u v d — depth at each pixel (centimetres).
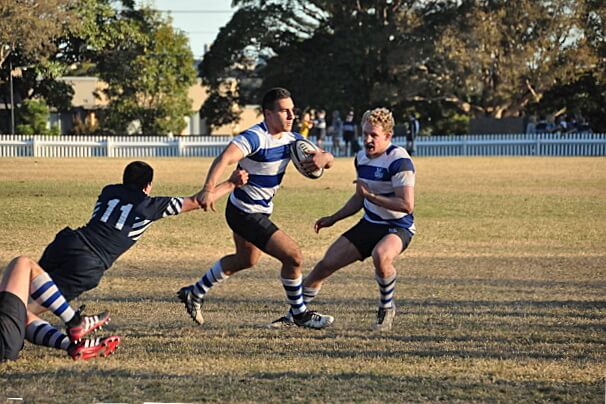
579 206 6141
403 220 2508
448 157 12569
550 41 15825
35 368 2042
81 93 19850
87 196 6275
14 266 2036
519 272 3622
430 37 15612
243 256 2516
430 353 2214
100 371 2016
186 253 4100
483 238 4647
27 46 14262
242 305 2875
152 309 2803
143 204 2188
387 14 16588
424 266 3772
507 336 2416
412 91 15962
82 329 2105
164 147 13400
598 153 13300
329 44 17038
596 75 15712
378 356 2180
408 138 13325
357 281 3366
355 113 16638
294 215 5497
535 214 5678
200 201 2214
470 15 15638
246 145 2334
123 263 3769
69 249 2139
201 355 2183
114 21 16788
